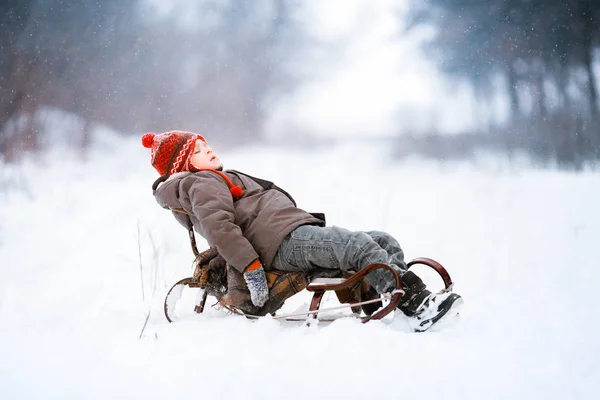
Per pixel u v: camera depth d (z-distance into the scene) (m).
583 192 16.67
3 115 29.52
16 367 5.00
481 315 6.22
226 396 4.18
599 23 39.38
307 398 4.12
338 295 6.70
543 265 9.08
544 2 40.03
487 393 4.12
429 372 4.47
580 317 6.07
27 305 7.54
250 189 6.81
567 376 4.38
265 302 6.28
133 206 14.23
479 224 12.83
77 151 25.98
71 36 38.94
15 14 38.03
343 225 12.84
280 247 6.32
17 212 14.38
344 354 4.86
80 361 5.05
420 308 5.66
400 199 15.81
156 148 7.03
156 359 4.98
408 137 32.38
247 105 42.34
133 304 7.48
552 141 28.12
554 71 38.44
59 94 35.12
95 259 9.77
